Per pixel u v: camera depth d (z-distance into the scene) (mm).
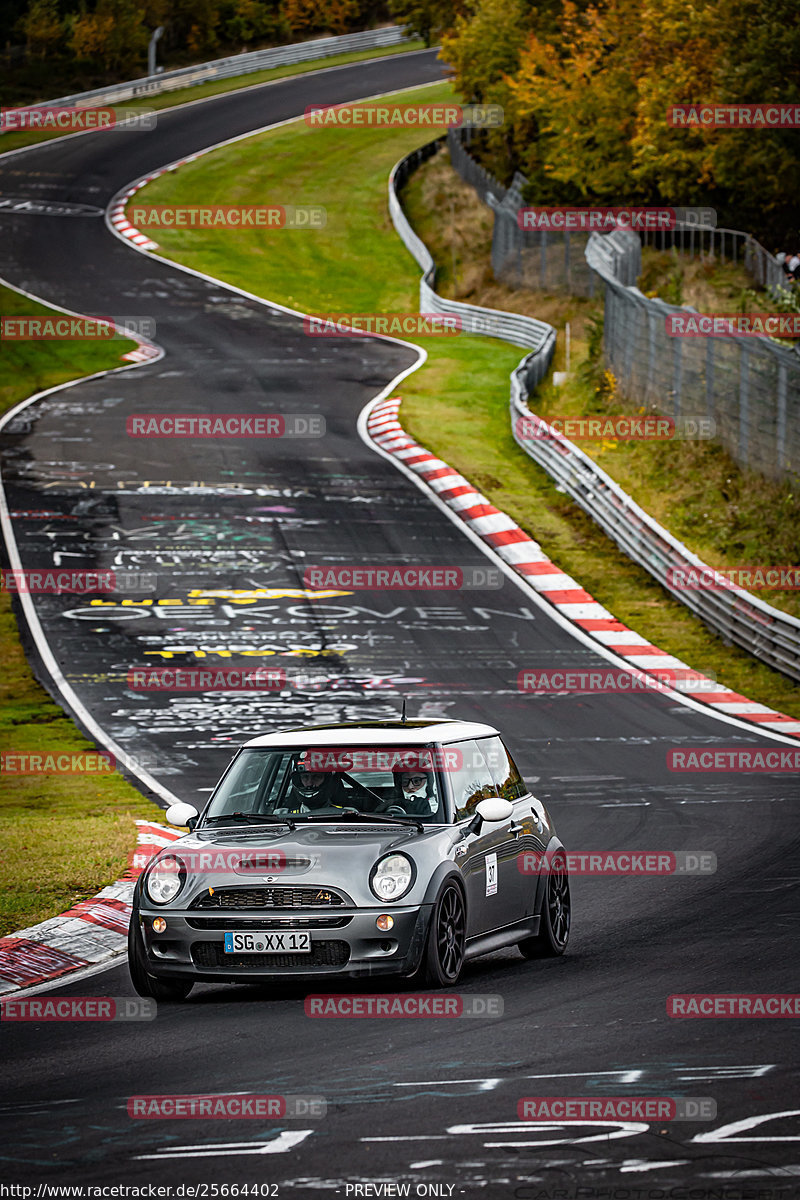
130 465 68812
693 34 86000
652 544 56094
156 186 140250
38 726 39625
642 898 22719
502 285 115688
